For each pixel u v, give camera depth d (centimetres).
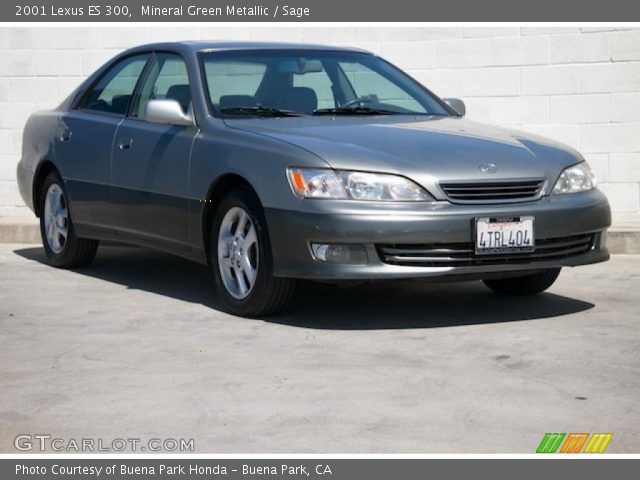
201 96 636
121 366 491
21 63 973
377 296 653
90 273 741
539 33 891
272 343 532
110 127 702
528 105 898
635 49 872
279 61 668
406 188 548
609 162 885
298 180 552
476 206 554
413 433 396
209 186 602
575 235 588
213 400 438
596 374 473
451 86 914
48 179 762
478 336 544
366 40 926
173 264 779
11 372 482
